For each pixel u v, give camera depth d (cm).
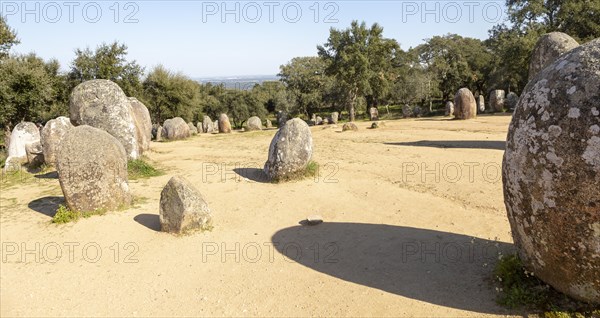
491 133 1911
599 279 428
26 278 668
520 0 3578
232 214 934
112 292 613
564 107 428
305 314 526
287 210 941
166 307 566
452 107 3278
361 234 770
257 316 530
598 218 405
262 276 633
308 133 1202
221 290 601
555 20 3478
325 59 4209
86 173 913
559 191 427
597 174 401
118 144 976
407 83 4900
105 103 1415
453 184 1056
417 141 1819
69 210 933
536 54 1569
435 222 798
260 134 2828
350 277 609
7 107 2608
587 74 424
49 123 1592
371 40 4022
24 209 1032
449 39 5375
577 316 445
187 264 689
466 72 4947
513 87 4516
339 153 1614
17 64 2802
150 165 1492
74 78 3734
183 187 823
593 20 3231
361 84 3941
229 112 5406
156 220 897
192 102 4488
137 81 3969
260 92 6253
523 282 513
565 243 434
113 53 3822
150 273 665
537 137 446
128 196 990
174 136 2711
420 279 582
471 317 485
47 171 1527
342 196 1019
